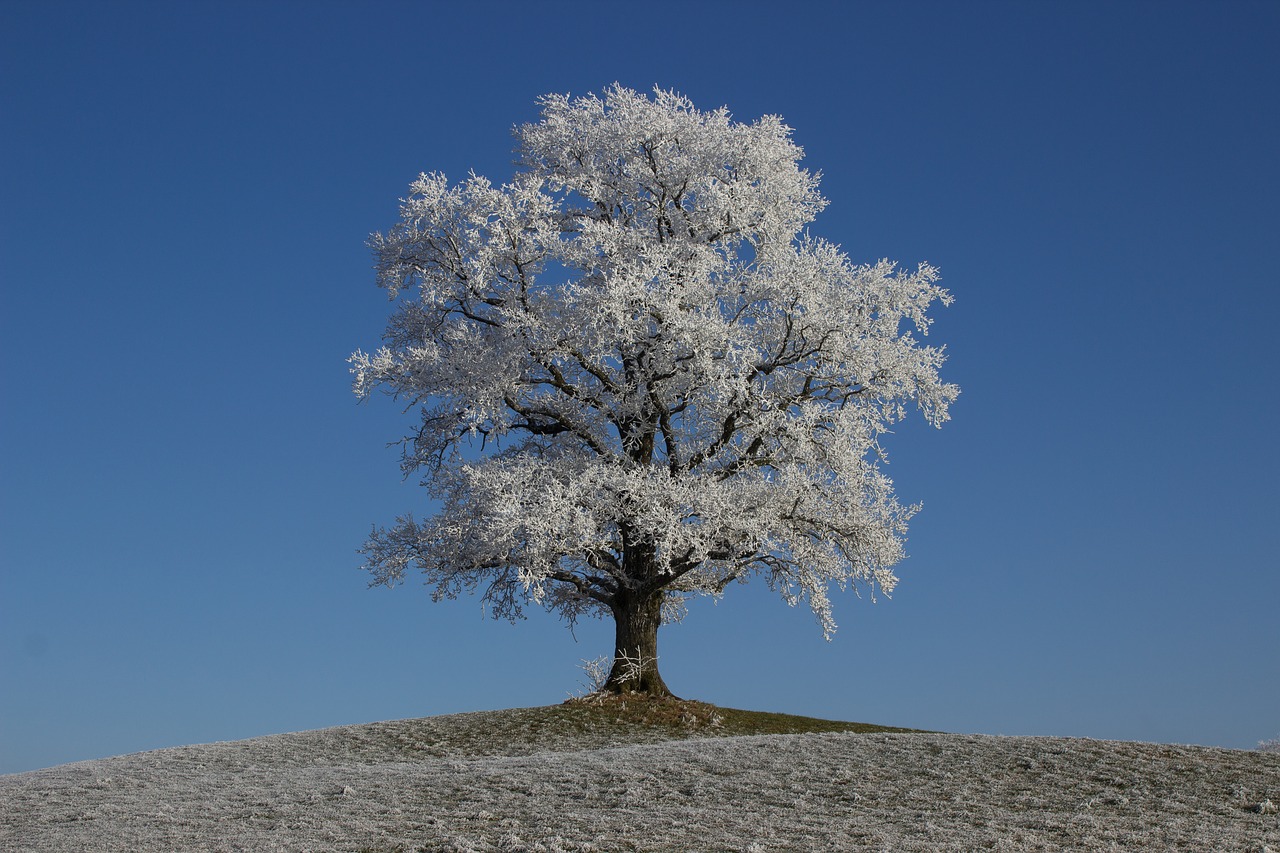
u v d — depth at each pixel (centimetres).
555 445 3050
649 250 2770
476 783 1964
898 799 1739
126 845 1661
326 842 1611
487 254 2767
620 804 1761
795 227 3106
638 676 2977
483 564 2905
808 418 2706
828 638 2850
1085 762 1944
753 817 1642
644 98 3019
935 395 2842
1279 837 1492
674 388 2936
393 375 2831
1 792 2195
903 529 2873
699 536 2717
